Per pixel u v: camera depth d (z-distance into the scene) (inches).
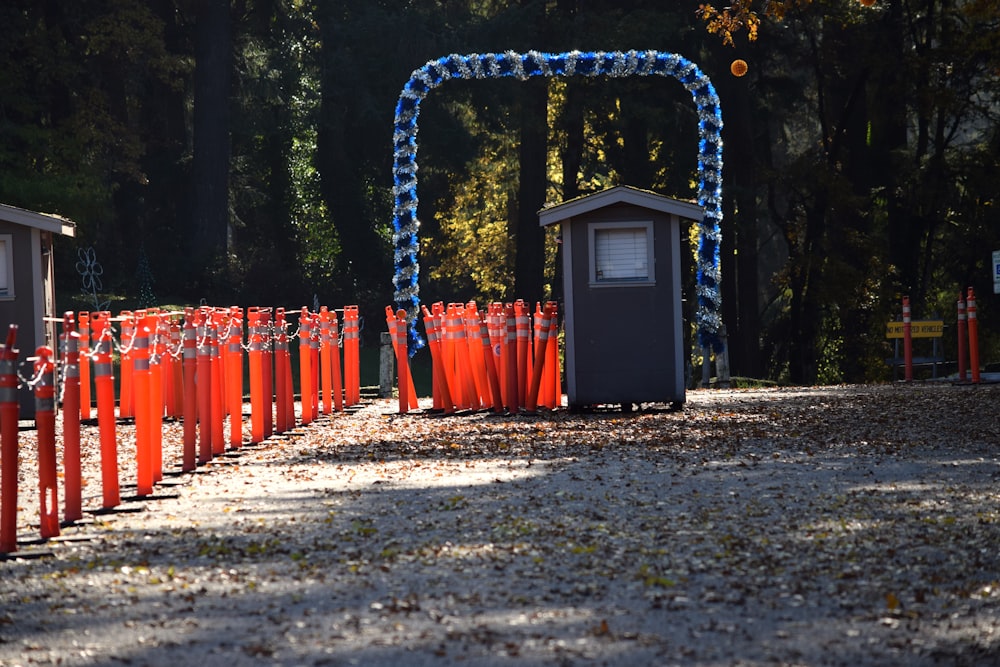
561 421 1027.9
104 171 2805.1
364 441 905.5
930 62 2449.6
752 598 397.1
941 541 480.7
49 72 2640.3
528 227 2859.3
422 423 1056.2
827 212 2620.6
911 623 364.5
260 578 437.7
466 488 647.1
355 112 2918.3
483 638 352.2
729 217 2637.8
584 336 1098.7
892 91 2506.2
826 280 2448.3
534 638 352.5
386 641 352.5
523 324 1144.2
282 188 3206.2
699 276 1619.1
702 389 1514.5
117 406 1316.4
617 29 2588.6
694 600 394.6
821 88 2640.3
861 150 2687.0
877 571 432.1
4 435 506.9
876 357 2501.2
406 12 2797.7
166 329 1073.5
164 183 3016.7
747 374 2728.8
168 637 364.2
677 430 927.7
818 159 2583.7
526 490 634.8
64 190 2389.3
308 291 2947.8
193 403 743.1
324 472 732.7
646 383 1095.6
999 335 2738.7
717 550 469.7
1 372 507.8
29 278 1100.5
